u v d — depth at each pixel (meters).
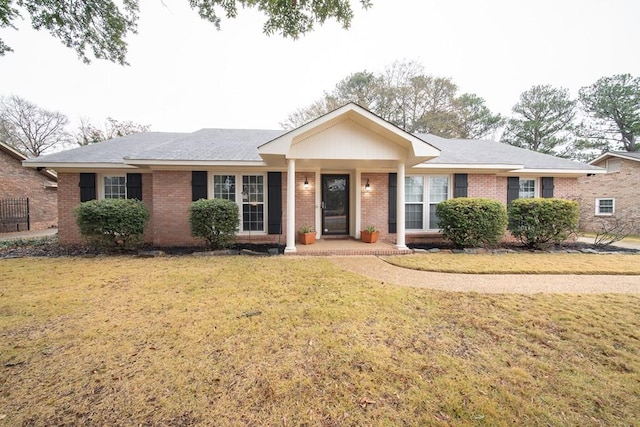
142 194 9.56
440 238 10.02
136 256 7.58
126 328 3.24
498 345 2.87
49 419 1.89
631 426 1.83
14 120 26.11
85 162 9.03
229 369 2.45
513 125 24.25
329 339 2.98
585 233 13.44
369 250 7.76
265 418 1.91
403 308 3.86
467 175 10.10
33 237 11.98
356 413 1.95
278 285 4.89
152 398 2.10
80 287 4.77
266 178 9.60
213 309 3.81
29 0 6.17
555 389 2.19
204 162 8.62
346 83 23.94
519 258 7.23
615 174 14.10
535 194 10.88
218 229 8.08
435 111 22.89
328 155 7.35
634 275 5.69
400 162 7.82
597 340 2.96
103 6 6.76
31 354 2.69
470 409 1.98
